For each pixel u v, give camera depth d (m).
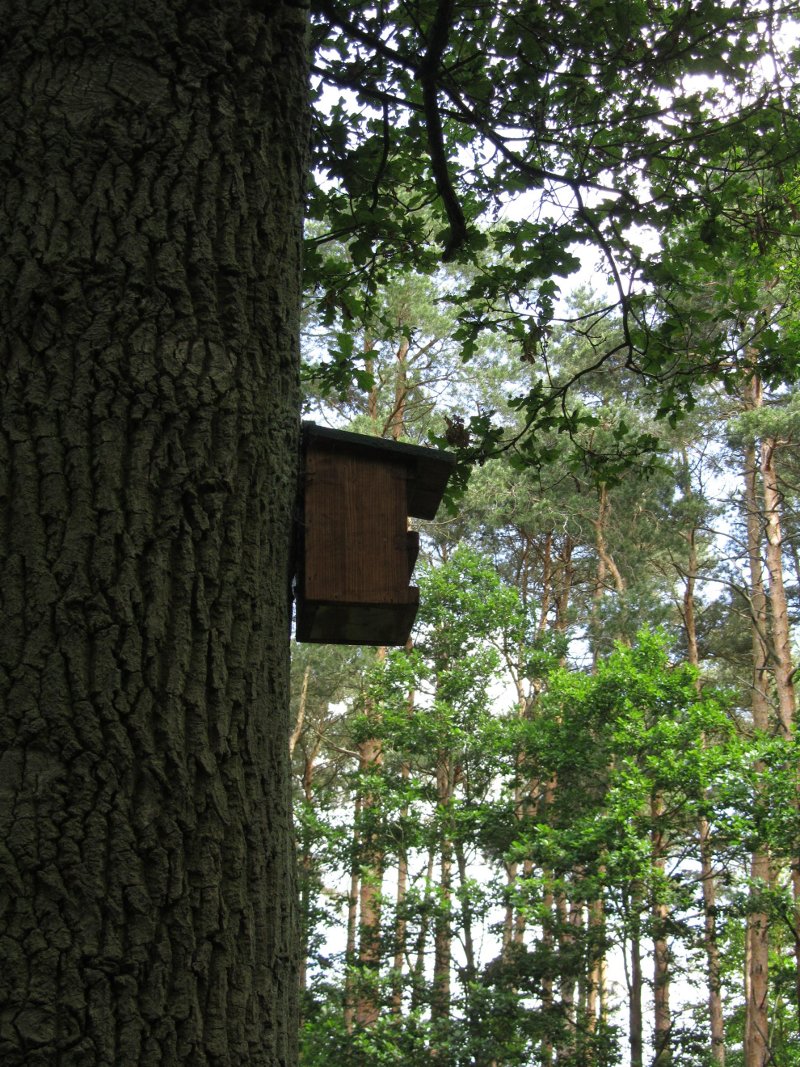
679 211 5.98
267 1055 1.70
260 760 1.84
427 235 5.77
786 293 14.95
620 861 15.28
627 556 24.36
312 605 2.64
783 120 6.07
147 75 2.03
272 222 2.10
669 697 16.95
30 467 1.78
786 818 14.80
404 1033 15.27
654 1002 20.55
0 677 1.68
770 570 21.78
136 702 1.72
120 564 1.77
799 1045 20.11
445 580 19.36
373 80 5.43
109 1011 1.57
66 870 1.61
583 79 5.73
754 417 21.20
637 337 5.93
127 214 1.94
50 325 1.85
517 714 19.83
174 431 1.87
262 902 1.77
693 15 5.59
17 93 1.98
